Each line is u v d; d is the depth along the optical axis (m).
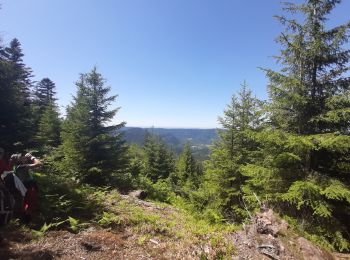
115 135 18.45
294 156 9.34
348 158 9.75
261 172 10.69
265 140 10.26
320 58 10.20
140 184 19.77
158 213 11.34
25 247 5.65
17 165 6.75
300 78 10.55
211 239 7.00
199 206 14.52
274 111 10.65
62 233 6.65
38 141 14.95
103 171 17.19
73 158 17.00
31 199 6.75
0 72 12.97
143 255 6.12
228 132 15.06
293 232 7.13
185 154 44.81
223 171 14.37
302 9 10.34
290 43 9.98
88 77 18.08
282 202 10.33
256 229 7.01
